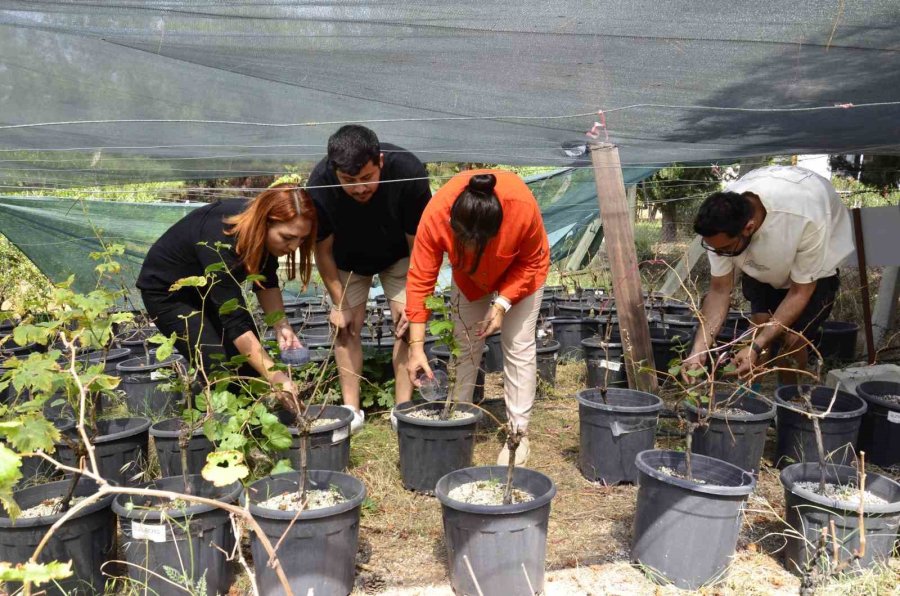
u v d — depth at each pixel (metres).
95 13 1.53
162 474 3.25
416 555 2.65
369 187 2.94
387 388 4.27
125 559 2.53
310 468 3.16
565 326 6.00
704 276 8.66
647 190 9.15
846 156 5.92
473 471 2.66
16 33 1.61
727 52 1.89
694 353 3.57
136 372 4.55
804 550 2.45
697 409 2.96
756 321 3.94
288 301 7.19
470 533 2.26
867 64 1.99
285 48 1.73
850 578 2.34
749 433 3.27
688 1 1.56
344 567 2.31
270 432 2.33
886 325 5.74
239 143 2.51
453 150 3.02
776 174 3.40
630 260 3.92
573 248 9.69
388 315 6.59
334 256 3.67
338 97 2.14
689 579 2.41
